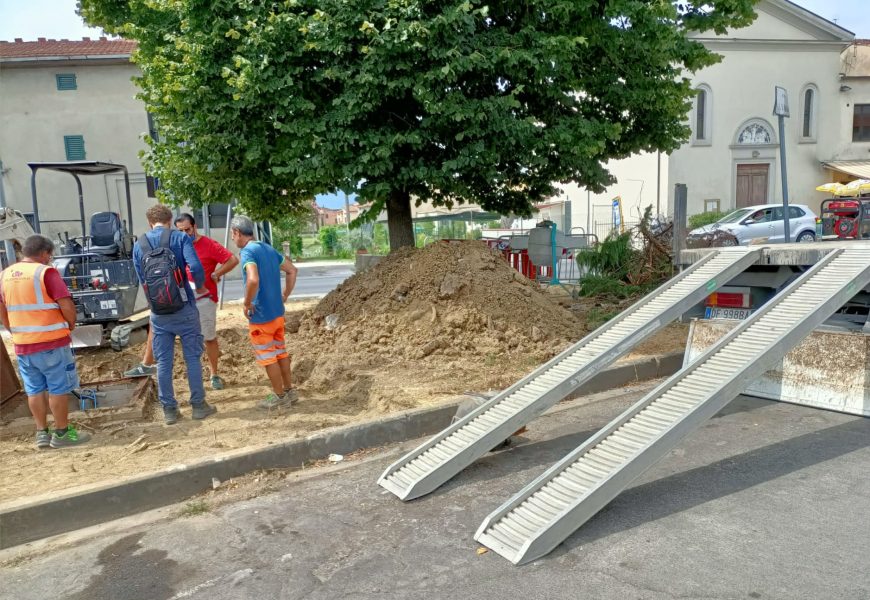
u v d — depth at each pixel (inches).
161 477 167.6
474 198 462.0
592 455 156.6
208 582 127.9
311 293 721.6
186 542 145.4
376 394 237.9
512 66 340.5
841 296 192.2
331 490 171.5
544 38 341.1
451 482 173.2
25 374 197.6
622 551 131.9
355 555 135.9
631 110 422.0
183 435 206.8
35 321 194.1
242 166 375.9
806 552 128.0
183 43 327.0
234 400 248.5
